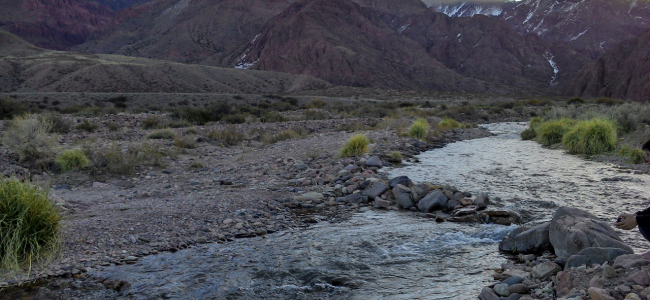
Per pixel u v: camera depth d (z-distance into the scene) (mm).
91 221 7559
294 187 11148
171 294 5043
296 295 4988
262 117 29844
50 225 6262
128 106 57312
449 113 41438
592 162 14680
